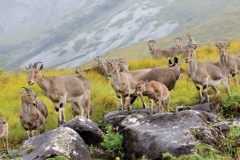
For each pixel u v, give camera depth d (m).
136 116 10.88
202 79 14.88
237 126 9.91
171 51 34.41
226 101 13.24
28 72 13.02
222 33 147.25
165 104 13.85
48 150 9.12
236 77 18.78
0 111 15.64
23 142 11.50
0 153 12.10
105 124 11.84
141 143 9.54
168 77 15.77
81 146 9.60
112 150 10.14
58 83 13.57
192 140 8.92
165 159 8.55
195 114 10.48
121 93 14.17
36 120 13.23
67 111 15.99
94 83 20.02
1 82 21.42
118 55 140.62
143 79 15.28
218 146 9.17
